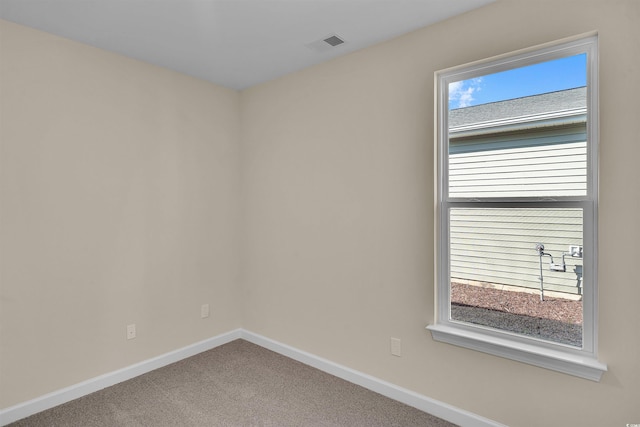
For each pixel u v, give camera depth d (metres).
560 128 1.88
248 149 3.40
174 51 2.59
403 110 2.36
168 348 2.96
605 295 1.69
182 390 2.54
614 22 1.67
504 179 2.06
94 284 2.52
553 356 1.80
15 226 2.17
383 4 2.00
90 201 2.49
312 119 2.88
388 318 2.46
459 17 2.12
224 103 3.35
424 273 2.29
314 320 2.90
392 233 2.43
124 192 2.67
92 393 2.49
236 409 2.31
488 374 2.04
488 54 2.02
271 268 3.22
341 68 2.68
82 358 2.47
